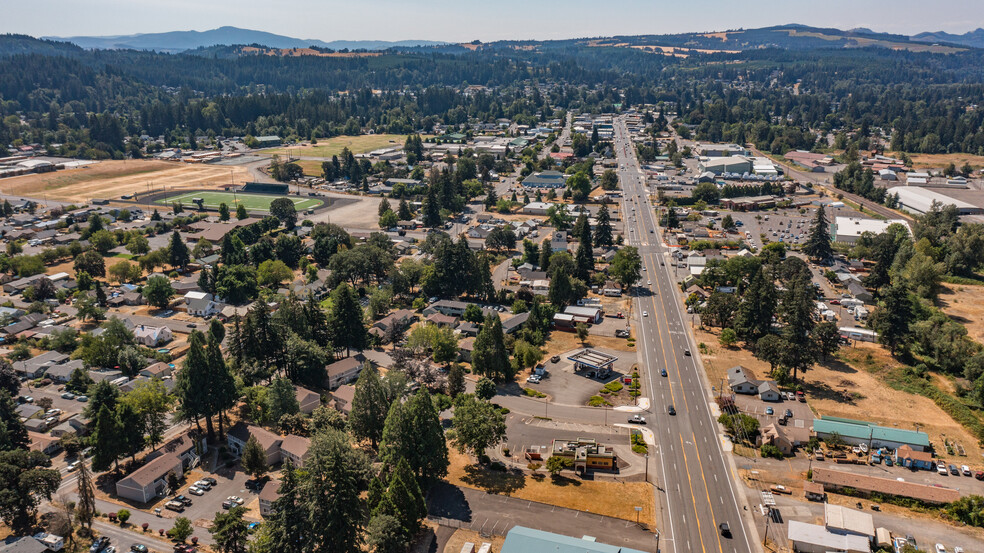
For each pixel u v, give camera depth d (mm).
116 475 132625
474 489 125750
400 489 106812
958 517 116562
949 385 170125
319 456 106062
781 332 199750
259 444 130250
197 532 113875
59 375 174500
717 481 128625
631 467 133125
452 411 155250
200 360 141875
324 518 102062
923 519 116625
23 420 150375
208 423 146750
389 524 102688
